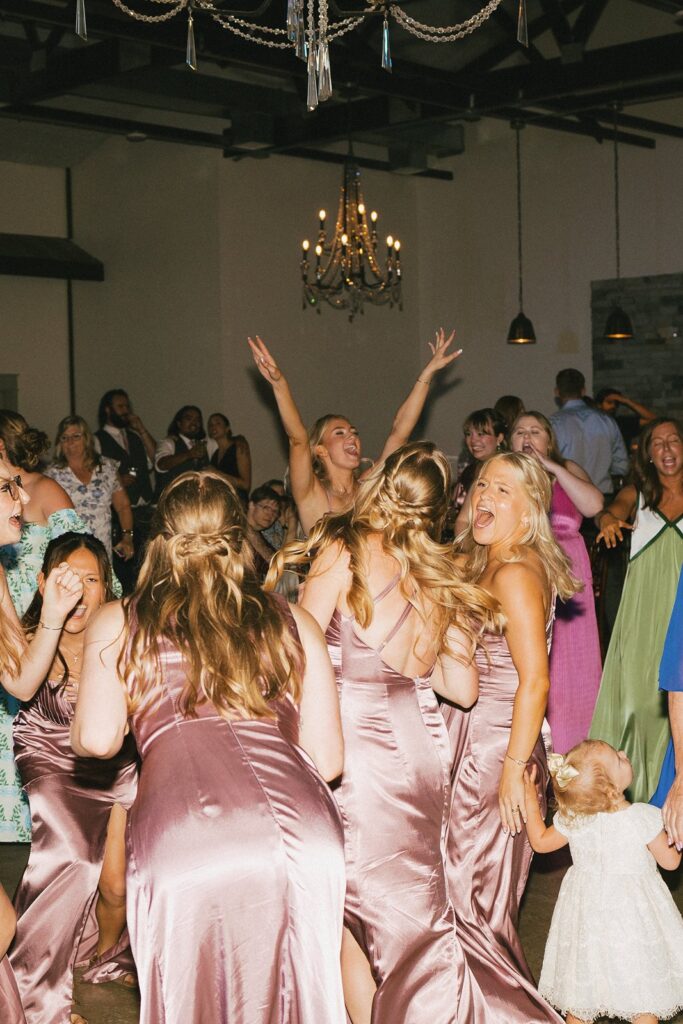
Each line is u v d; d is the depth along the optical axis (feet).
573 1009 9.23
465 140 40.55
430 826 8.26
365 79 28.91
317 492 13.84
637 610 14.64
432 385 41.93
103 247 40.04
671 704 9.43
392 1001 8.09
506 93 30.50
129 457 32.17
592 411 25.43
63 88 29.78
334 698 7.28
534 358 39.47
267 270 37.52
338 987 6.66
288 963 6.57
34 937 9.47
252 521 18.93
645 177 36.96
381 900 8.12
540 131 38.88
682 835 9.20
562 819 9.27
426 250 41.73
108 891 10.32
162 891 6.46
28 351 40.24
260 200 37.32
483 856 9.14
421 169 38.50
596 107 32.14
